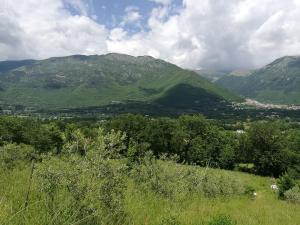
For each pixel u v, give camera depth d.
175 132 82.88
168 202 11.74
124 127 81.62
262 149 79.62
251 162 81.88
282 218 15.32
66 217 5.99
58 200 6.59
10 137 50.53
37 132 41.06
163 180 13.33
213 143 80.75
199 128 84.38
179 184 14.36
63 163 7.30
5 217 5.11
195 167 18.34
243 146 81.25
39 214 5.91
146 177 12.98
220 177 22.17
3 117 57.12
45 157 7.64
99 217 6.70
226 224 8.97
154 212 9.30
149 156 13.82
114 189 7.49
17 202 6.66
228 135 86.19
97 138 7.69
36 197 7.00
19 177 9.85
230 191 21.73
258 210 16.39
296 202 30.19
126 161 12.48
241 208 15.95
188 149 83.06
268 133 78.81
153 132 82.25
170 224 8.07
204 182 18.31
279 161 77.25
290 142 84.56
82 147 7.66
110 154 7.64
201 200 14.85
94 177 7.30
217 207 13.84
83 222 6.24
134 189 11.68
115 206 7.33
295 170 71.19
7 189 7.66
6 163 12.67
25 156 14.30
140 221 7.89
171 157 15.79
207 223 9.28
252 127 80.62
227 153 79.25
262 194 37.72
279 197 35.31
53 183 6.76
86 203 6.52
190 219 9.55
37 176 6.84
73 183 6.78
